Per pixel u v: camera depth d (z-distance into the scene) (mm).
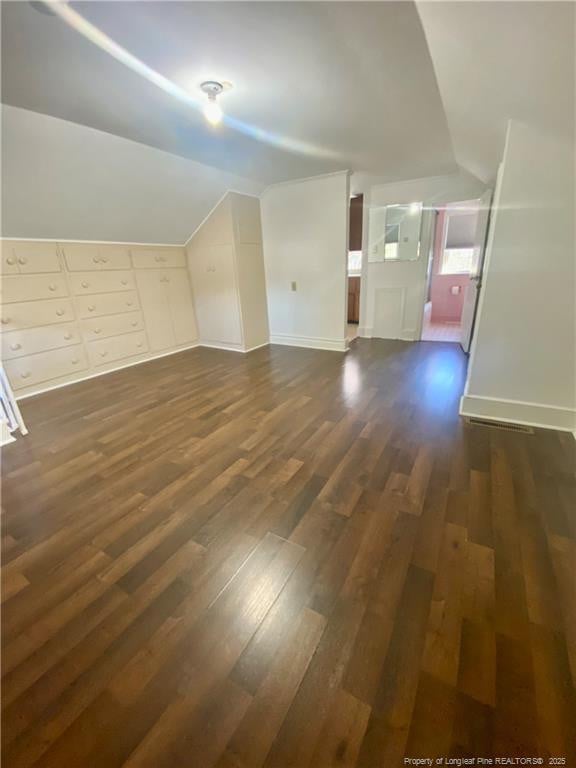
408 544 1402
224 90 1896
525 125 1767
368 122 2363
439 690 922
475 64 1368
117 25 1351
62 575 1314
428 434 2236
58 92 1899
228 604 1182
